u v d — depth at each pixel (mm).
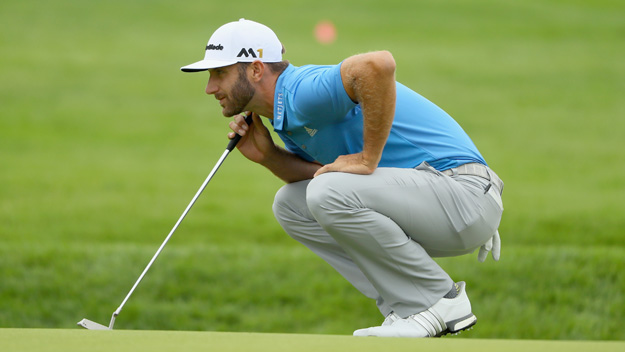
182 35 85250
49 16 88625
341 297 26438
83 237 35062
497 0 102812
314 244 12578
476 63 79250
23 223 37281
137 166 51906
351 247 10695
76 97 67938
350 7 97438
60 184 46375
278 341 8219
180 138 59875
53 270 27766
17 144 56156
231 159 55281
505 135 60344
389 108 10078
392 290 10719
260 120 12156
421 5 99625
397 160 11109
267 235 36156
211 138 60219
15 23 85375
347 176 10492
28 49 78500
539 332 23969
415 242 10750
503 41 87000
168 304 25859
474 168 10984
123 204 42031
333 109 10383
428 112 11258
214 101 70062
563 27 91750
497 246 11766
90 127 61406
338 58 75938
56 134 59281
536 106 68062
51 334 8633
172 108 67188
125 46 81312
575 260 27625
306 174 12484
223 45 10906
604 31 90500
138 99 68688
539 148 57000
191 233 36312
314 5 97750
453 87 72062
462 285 10977
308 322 25078
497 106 67625
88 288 26484
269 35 10961
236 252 30391
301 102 10461
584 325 24047
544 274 26703
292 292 26766
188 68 10781
